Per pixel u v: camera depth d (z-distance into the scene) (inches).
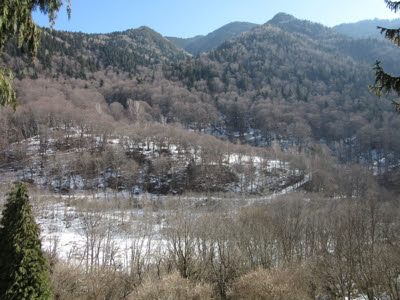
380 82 338.3
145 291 732.0
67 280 752.3
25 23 279.9
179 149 3036.4
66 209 1572.3
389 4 328.8
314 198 1663.4
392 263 735.1
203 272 935.7
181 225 1024.9
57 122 3137.3
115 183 2353.6
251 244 1038.4
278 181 2581.2
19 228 399.5
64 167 2436.0
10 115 2738.7
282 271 791.7
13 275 385.4
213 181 2485.2
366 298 794.2
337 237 976.3
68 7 312.0
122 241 1191.6
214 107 5285.4
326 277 858.8
